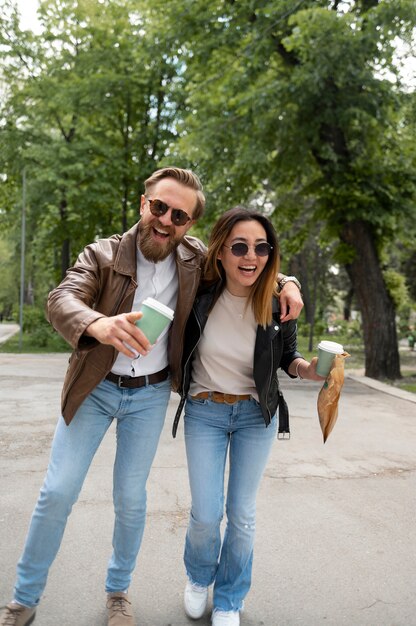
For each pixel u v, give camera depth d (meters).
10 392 9.05
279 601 2.64
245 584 2.44
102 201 20.84
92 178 21.48
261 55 12.23
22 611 2.21
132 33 20.61
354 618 2.50
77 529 3.40
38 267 34.88
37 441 5.67
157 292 2.29
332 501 4.08
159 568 2.93
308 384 11.20
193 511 2.40
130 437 2.32
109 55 20.59
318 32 10.74
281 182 13.87
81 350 1.94
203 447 2.40
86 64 20.73
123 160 21.31
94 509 3.74
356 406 8.59
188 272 2.32
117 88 20.66
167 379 2.38
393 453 5.58
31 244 28.39
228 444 2.60
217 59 13.52
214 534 2.41
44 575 2.22
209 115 13.69
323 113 11.96
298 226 18.73
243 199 14.06
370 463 5.16
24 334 30.91
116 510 2.38
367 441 6.09
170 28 13.80
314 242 24.05
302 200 15.07
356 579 2.87
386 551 3.23
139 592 2.68
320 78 11.07
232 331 2.36
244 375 2.38
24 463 4.84
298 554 3.15
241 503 2.41
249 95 11.73
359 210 12.50
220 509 2.40
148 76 20.47
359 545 3.30
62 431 2.24
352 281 13.95
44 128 23.05
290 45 10.91
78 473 2.19
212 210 13.61
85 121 21.78
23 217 22.42
